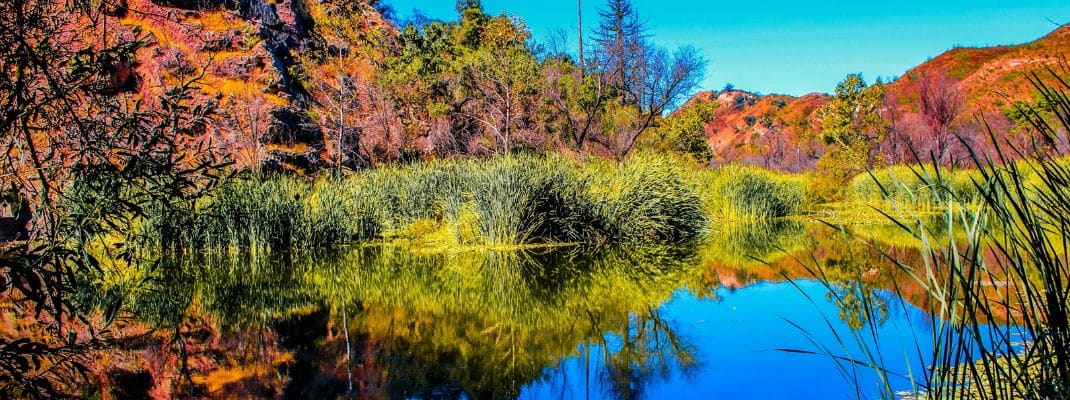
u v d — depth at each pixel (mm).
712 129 66812
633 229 12102
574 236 11773
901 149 22875
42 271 3240
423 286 8523
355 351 5637
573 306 7191
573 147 22000
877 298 6750
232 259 10633
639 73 23156
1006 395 2303
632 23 32875
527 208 11578
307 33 25516
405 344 5828
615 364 5137
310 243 11914
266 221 11359
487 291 8148
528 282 8633
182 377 4934
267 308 7312
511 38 27219
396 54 24875
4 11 3109
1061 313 2201
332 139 21344
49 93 3367
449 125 22891
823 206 18281
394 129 22312
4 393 3529
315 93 22922
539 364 5176
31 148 3342
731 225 15281
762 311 6598
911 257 9406
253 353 5566
